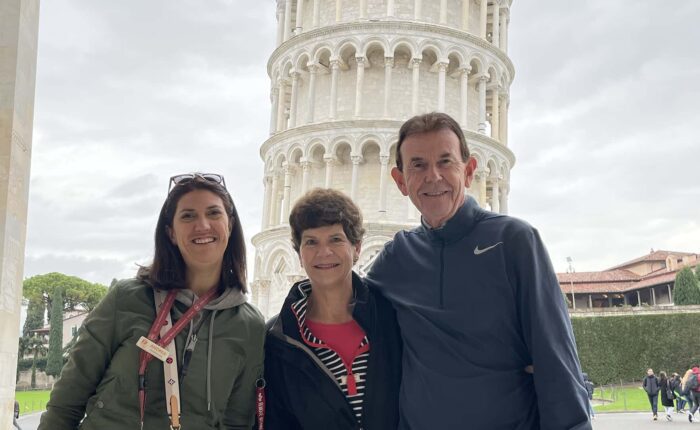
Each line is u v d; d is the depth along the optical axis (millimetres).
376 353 5883
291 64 56281
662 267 138375
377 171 52688
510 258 5508
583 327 66875
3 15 11195
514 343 5434
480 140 53156
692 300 87250
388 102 52031
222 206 5590
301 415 5762
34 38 12156
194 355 5234
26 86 11758
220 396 5285
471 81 55906
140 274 5555
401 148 6055
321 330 6055
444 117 5949
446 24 54312
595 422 35094
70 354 5262
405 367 5762
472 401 5277
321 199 6027
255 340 5633
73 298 137625
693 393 34625
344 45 53188
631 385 67250
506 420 5273
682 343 65562
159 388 5113
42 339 117312
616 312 68500
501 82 57500
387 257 6355
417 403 5484
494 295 5461
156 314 5301
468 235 5742
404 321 5812
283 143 54906
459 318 5484
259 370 5684
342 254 5922
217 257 5500
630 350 66062
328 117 53781
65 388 5156
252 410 5691
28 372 112875
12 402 11320
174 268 5492
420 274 5895
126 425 5023
